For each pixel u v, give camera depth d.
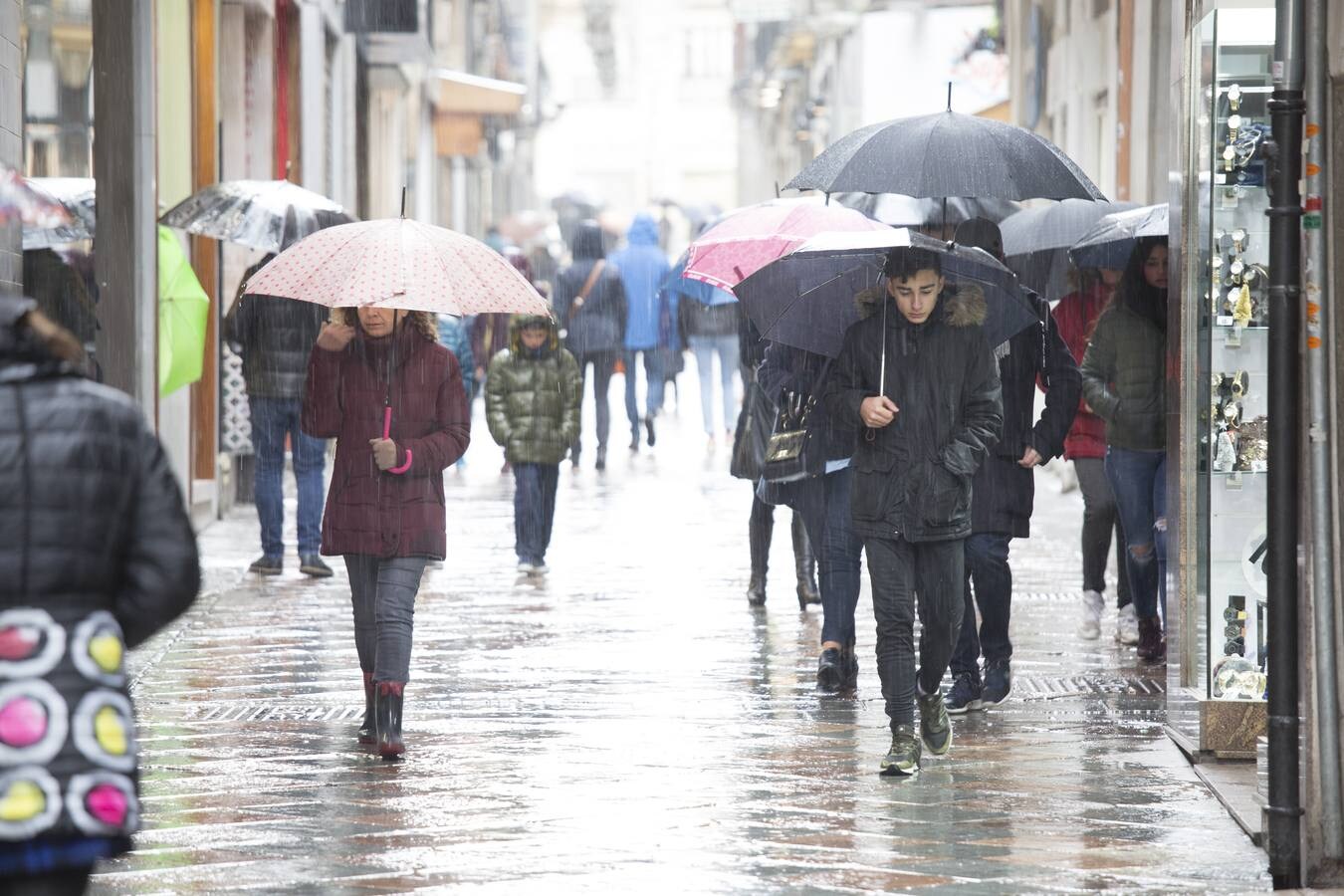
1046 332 24.75
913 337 21.05
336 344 22.25
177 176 43.59
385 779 21.25
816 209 29.02
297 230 35.53
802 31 125.50
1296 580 17.12
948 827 19.12
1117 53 54.31
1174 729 23.27
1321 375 17.11
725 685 27.11
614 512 50.41
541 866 17.58
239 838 18.62
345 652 29.59
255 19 55.31
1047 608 34.50
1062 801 20.22
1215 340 22.20
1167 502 23.80
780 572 39.31
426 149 106.44
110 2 36.75
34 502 11.38
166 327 38.88
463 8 122.06
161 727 24.11
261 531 40.06
